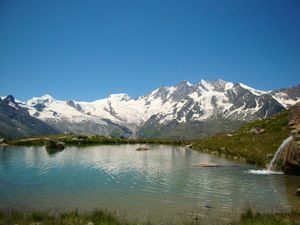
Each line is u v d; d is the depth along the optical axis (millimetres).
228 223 26297
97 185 45875
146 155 97312
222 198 37719
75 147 136750
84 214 27984
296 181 48438
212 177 52781
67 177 53250
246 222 25250
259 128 97438
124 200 36938
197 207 33688
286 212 30766
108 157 89812
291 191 41438
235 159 80562
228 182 47938
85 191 41844
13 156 91625
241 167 64750
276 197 38062
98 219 25734
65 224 24250
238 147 88875
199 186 45031
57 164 71812
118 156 93250
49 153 103250
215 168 63750
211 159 81688
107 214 28453
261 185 45562
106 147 139250
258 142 84312
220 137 119875
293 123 72375
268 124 97000
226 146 96625
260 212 31297
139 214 31000
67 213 28281
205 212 31703
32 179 51156
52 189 43156
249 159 73250
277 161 60094
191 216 30234
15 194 40156
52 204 35188
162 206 34219
